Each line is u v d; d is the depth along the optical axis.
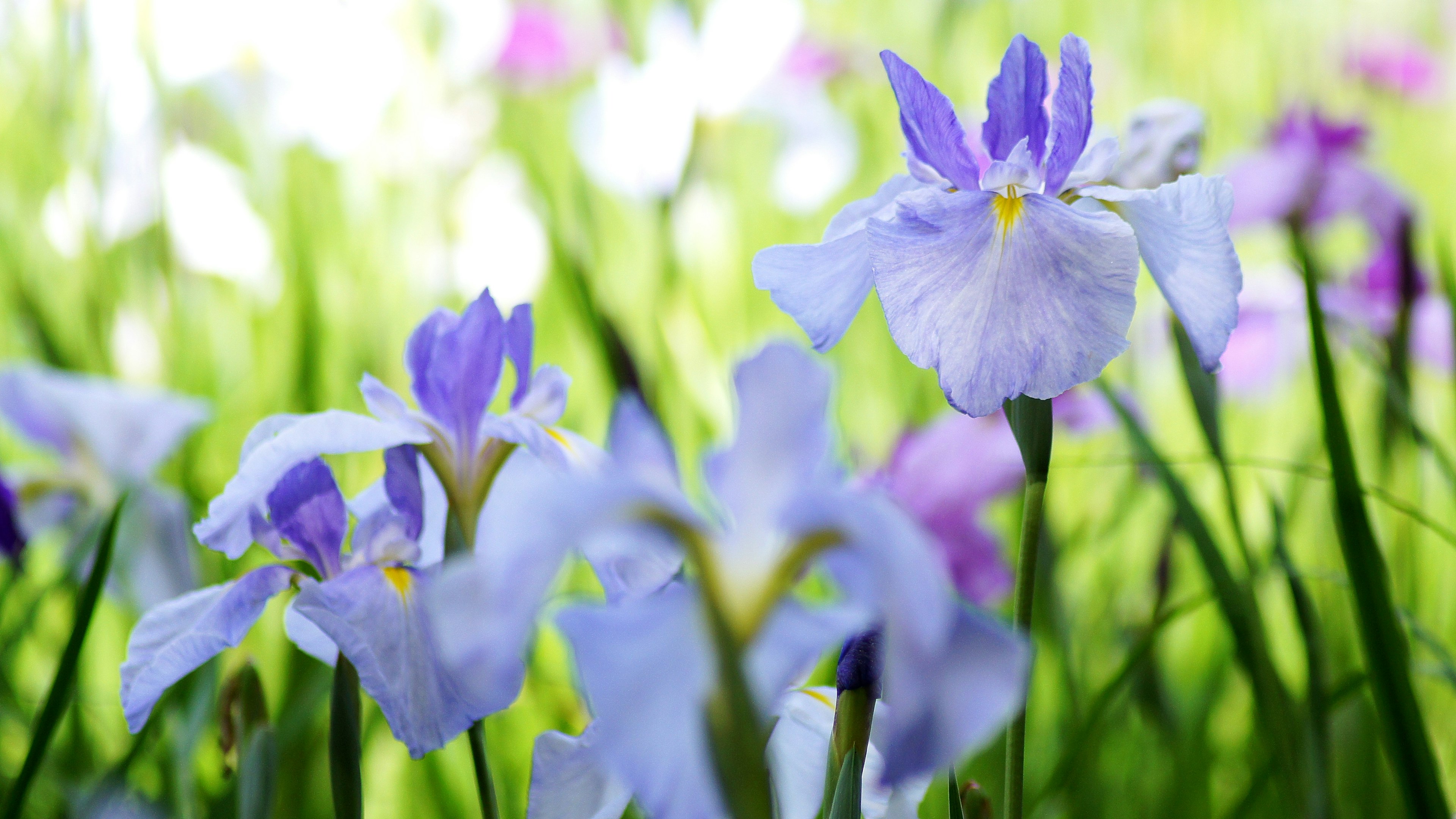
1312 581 1.62
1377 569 1.20
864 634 1.07
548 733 1.09
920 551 0.98
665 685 1.00
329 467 1.14
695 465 1.71
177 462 1.81
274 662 1.48
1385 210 2.03
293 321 1.83
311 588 1.11
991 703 0.97
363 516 1.17
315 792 1.41
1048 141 1.17
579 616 1.00
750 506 1.00
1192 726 1.53
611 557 1.10
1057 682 1.58
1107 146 1.17
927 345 1.14
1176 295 1.15
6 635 1.46
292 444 1.11
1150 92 3.17
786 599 1.02
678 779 1.00
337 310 1.99
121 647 1.59
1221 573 1.23
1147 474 1.54
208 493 1.66
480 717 1.11
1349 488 1.20
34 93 2.16
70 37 1.96
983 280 1.14
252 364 2.01
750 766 0.99
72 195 1.97
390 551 1.13
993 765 1.45
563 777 1.09
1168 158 1.24
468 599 0.96
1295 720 1.27
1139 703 1.40
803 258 1.16
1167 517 1.37
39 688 1.58
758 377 1.00
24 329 1.80
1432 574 1.84
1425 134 3.29
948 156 1.17
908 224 1.15
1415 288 1.42
